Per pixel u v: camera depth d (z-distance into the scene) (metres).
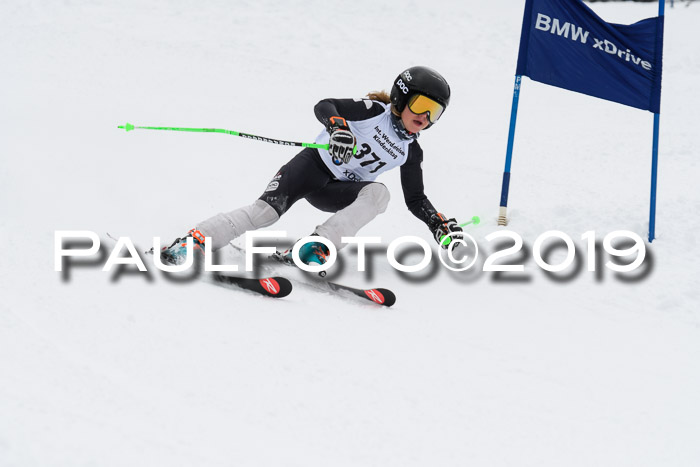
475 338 11.93
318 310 12.13
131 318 10.28
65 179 18.75
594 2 63.03
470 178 23.03
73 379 8.40
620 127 30.61
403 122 14.38
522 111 33.41
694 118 32.09
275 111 30.16
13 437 7.05
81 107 27.58
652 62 17.28
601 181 23.28
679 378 11.11
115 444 7.29
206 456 7.37
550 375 10.74
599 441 8.87
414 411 9.02
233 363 9.45
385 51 43.00
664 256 16.50
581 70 18.16
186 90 32.00
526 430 8.95
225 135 25.62
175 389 8.59
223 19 44.62
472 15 49.59
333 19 46.66
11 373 8.30
